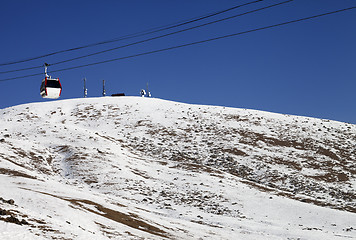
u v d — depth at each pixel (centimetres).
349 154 9238
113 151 7844
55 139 8575
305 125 11262
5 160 5147
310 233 4028
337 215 4900
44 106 12938
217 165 7912
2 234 1744
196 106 13088
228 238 3466
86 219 2616
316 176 7656
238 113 12144
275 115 12275
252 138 9831
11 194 2758
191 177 6538
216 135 9981
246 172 7612
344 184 7356
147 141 9481
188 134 10062
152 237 2698
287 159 8525
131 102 13388
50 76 3119
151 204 5000
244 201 5394
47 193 3212
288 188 6881
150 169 6981
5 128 9731
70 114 12150
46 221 2181
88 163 6681
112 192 5375
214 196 5581
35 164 6319
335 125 11588
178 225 3684
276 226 4353
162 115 11819
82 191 4509
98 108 12694
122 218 3102
